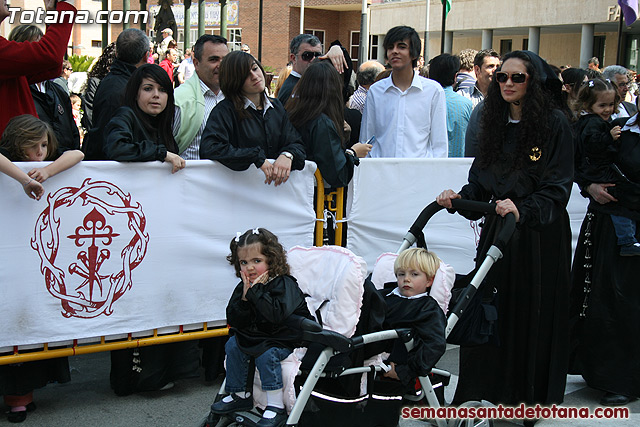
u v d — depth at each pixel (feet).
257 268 10.91
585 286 15.92
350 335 11.21
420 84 19.17
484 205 12.61
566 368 13.82
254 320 11.18
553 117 12.73
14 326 12.84
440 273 11.87
